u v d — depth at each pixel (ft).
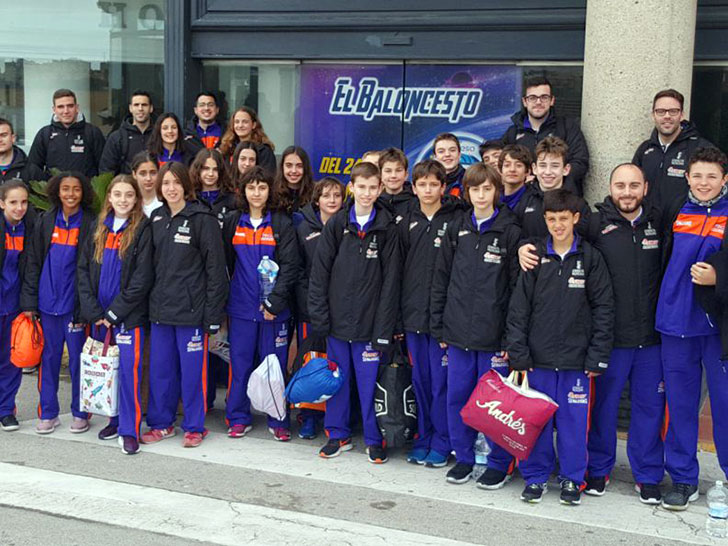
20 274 21.61
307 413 21.48
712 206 17.22
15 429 21.86
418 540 15.83
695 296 17.26
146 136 27.96
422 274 19.49
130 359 20.34
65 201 21.22
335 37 28.19
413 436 19.83
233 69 29.99
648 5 21.66
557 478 18.69
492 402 17.51
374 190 19.40
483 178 18.22
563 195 17.19
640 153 21.24
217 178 23.25
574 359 17.43
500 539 15.96
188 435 20.88
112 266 20.47
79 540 15.81
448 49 26.86
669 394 17.75
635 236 17.67
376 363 19.85
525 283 17.74
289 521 16.60
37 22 32.48
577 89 25.90
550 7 25.64
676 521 16.92
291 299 21.80
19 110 33.27
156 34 30.76
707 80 24.21
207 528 16.29
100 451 20.48
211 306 20.43
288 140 29.58
